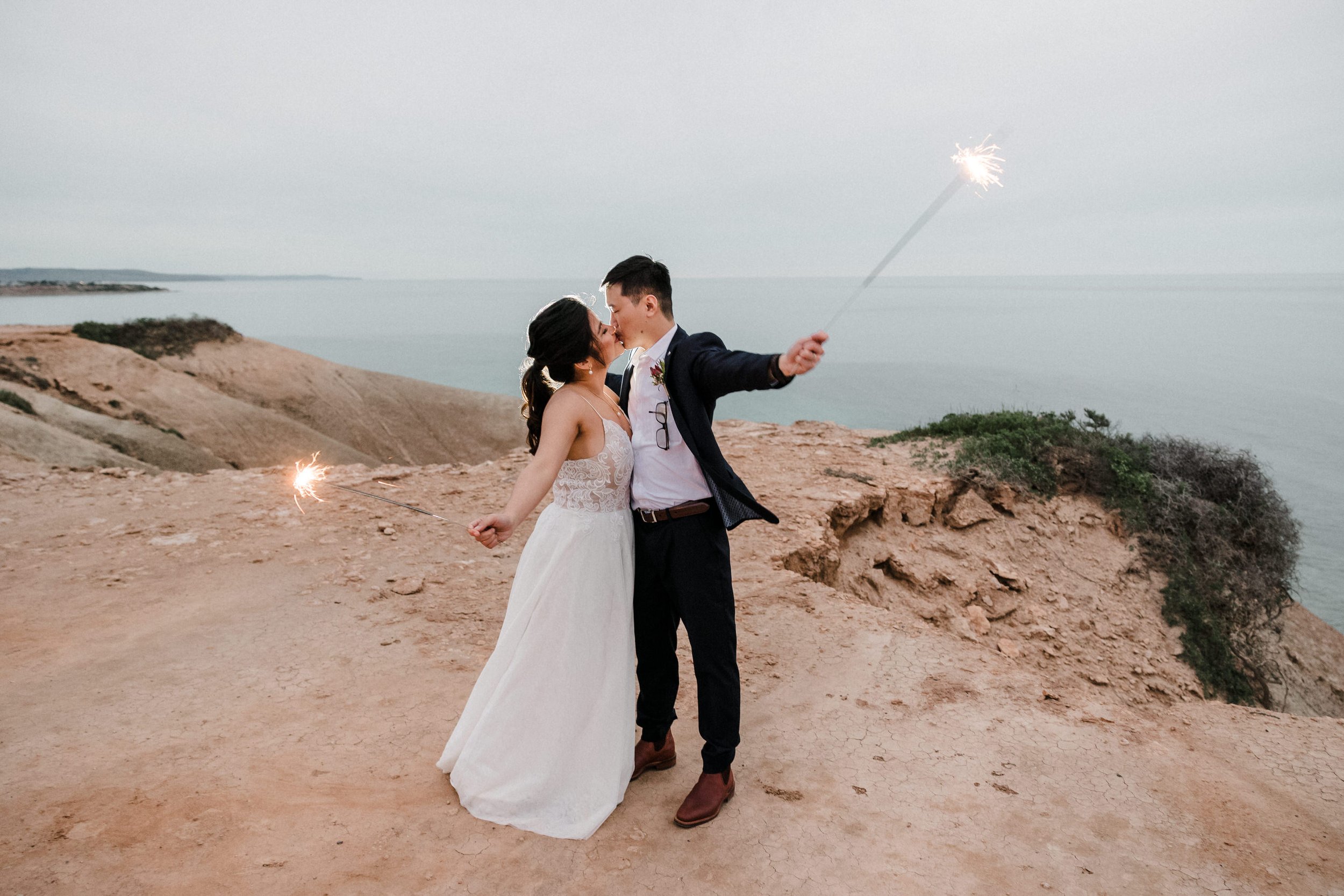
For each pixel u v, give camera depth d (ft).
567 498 8.35
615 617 8.54
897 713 11.30
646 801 8.99
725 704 8.43
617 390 9.32
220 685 12.45
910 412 395.75
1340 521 192.03
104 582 17.60
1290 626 35.70
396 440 232.94
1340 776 9.52
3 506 23.62
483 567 18.69
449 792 9.20
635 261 8.07
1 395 109.09
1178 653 26.30
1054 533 29.25
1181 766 9.86
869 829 8.44
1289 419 393.29
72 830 8.42
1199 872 7.75
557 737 8.48
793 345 6.31
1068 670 23.47
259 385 221.87
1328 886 7.53
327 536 20.90
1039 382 565.12
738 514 8.08
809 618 15.29
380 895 7.36
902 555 25.86
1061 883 7.59
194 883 7.51
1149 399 466.70
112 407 154.71
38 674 12.98
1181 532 29.81
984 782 9.43
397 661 13.32
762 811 8.79
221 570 18.38
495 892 7.41
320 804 8.96
